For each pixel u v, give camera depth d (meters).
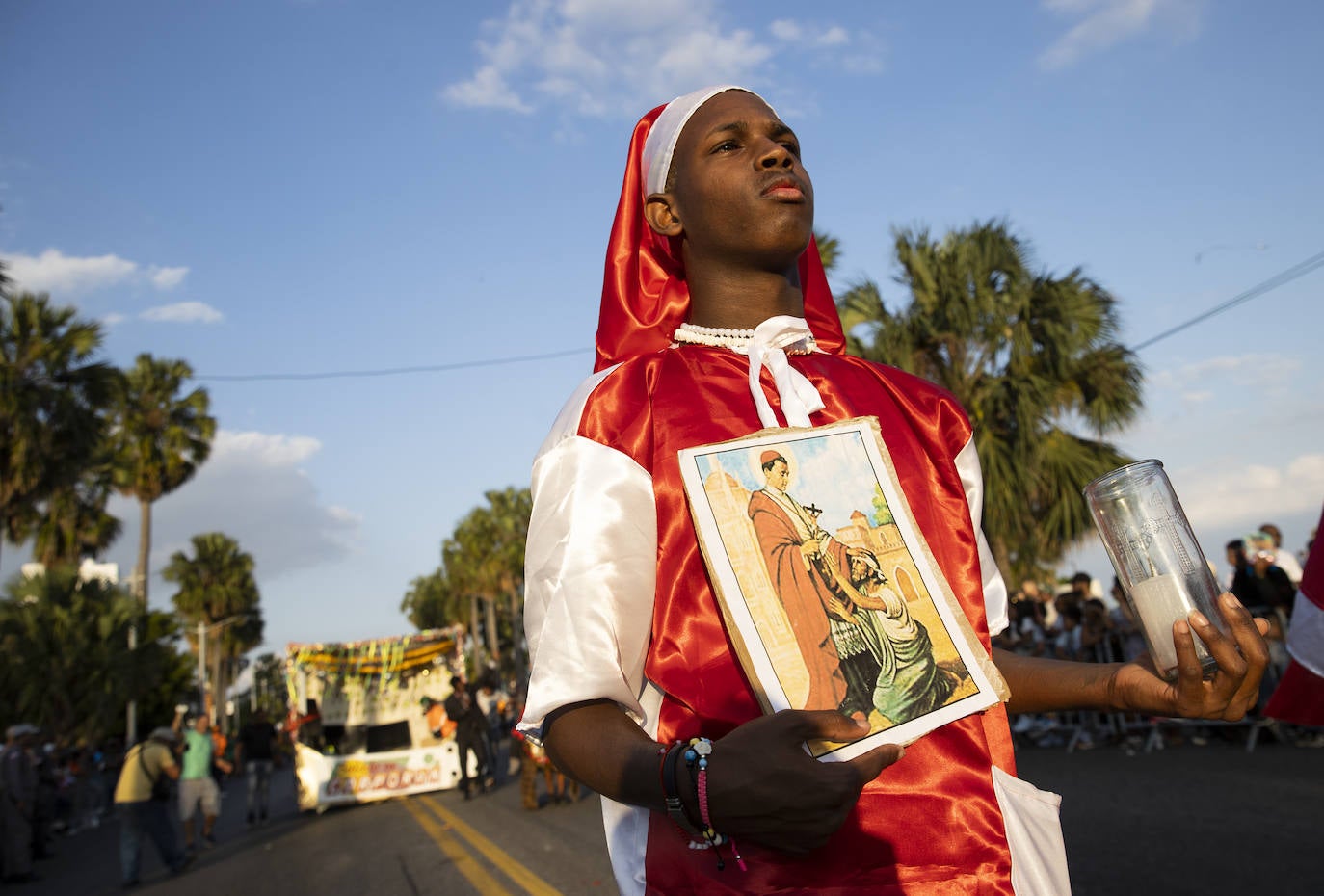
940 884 1.23
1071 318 13.73
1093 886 4.39
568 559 1.33
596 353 1.87
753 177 1.61
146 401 35.72
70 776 19.53
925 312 14.23
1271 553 8.66
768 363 1.52
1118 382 13.88
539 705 1.25
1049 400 13.52
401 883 7.15
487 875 7.00
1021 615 11.71
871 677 1.22
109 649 25.44
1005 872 1.25
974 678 1.24
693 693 1.31
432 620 75.06
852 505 1.34
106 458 29.28
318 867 8.63
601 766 1.18
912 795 1.26
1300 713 3.19
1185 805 5.93
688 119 1.69
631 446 1.40
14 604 25.41
